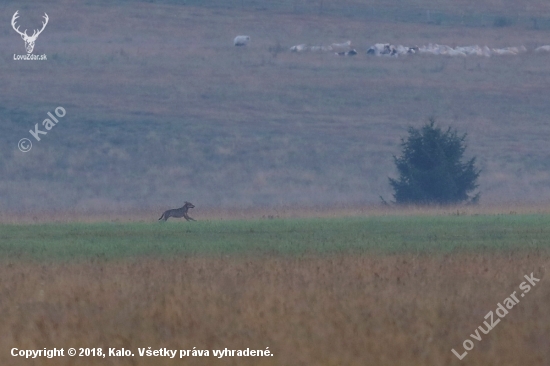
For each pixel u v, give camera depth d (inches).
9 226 6633.9
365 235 5354.3
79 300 2785.4
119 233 5679.1
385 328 2354.8
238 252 4266.7
